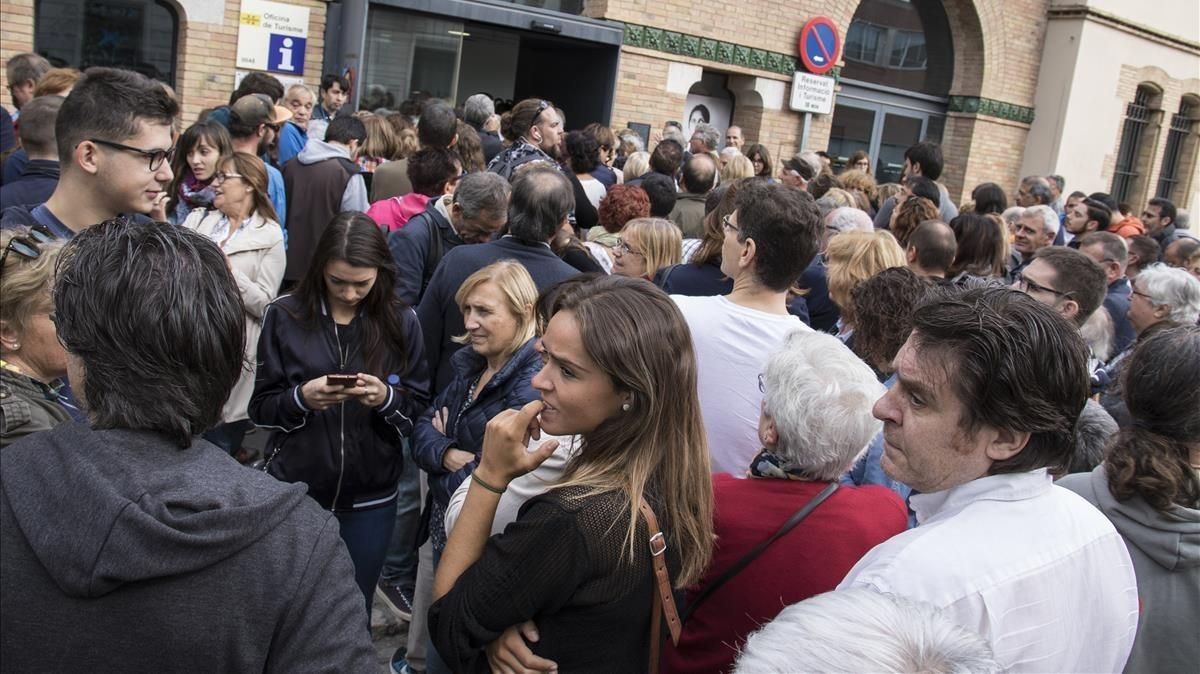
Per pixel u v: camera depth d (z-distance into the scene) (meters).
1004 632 1.43
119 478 1.19
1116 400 2.90
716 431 2.50
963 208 7.41
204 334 1.28
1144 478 1.81
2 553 1.15
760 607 1.84
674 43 10.19
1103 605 1.57
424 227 4.00
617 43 9.70
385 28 8.20
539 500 1.61
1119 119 14.81
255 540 1.23
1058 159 14.07
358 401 2.77
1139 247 6.05
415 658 3.06
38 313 1.85
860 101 12.98
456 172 4.59
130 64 7.18
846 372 1.92
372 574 2.96
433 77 8.62
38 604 1.14
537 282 3.41
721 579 1.88
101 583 1.13
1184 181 16.59
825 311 4.46
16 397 1.77
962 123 13.63
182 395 1.26
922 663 0.99
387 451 2.88
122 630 1.16
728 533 1.89
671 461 1.71
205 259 1.33
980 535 1.48
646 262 4.15
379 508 2.91
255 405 2.79
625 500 1.61
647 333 1.66
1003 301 1.52
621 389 1.68
